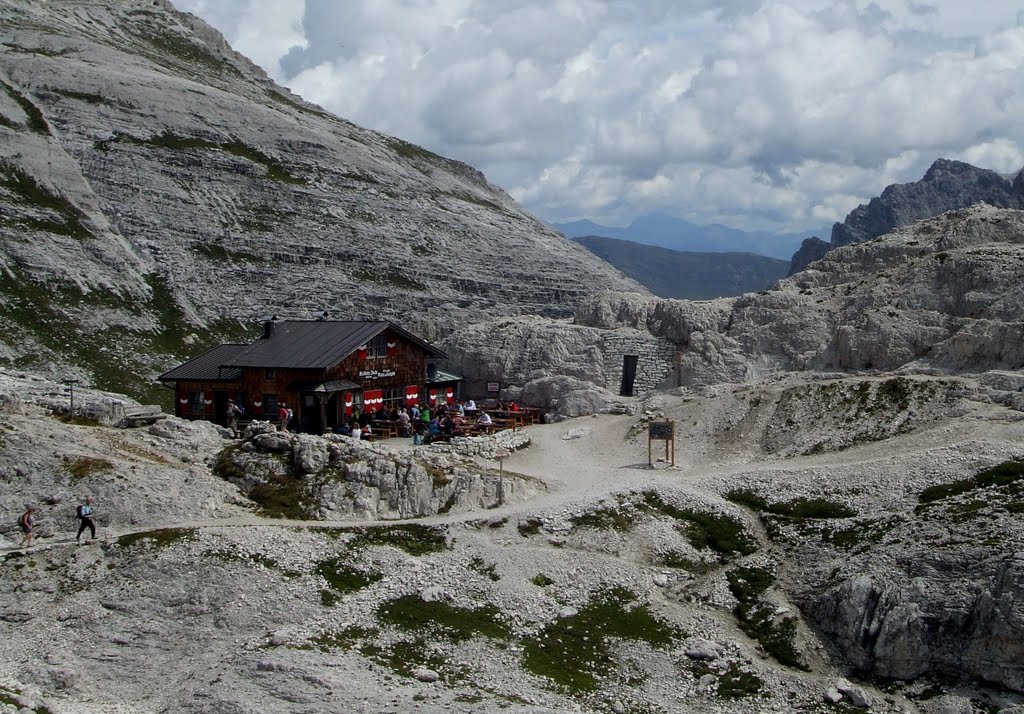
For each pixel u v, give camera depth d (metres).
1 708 45.12
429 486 68.50
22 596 55.78
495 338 109.50
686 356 99.56
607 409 95.62
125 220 164.00
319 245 185.12
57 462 66.31
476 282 199.75
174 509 64.19
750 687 53.00
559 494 70.62
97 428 73.81
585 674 53.25
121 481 65.06
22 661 51.25
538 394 101.94
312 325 94.44
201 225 173.75
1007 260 89.94
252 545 59.38
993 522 58.19
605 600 59.12
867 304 95.00
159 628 53.78
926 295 91.94
